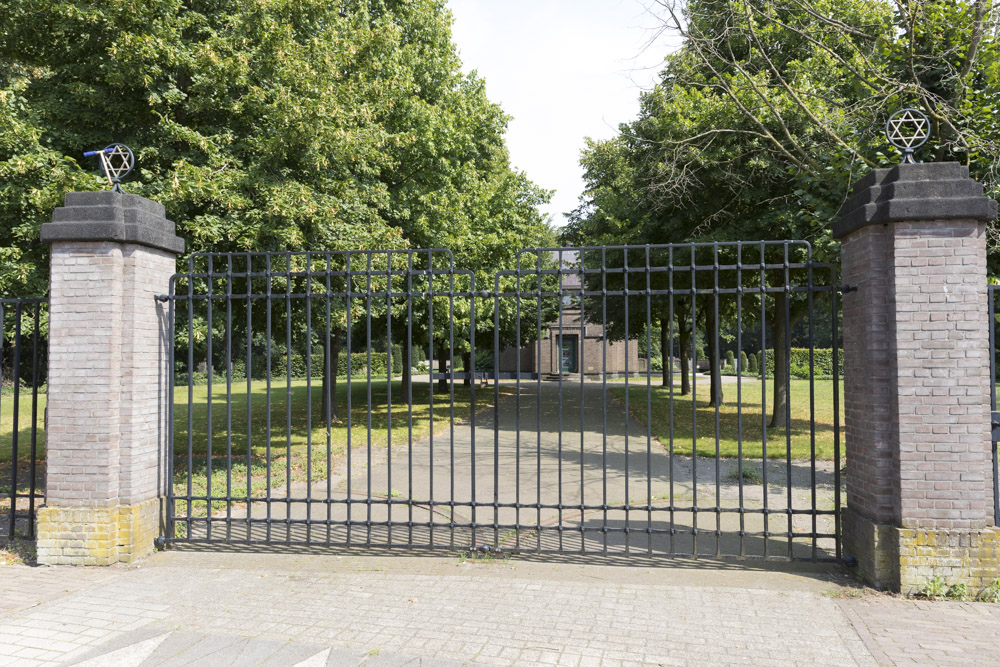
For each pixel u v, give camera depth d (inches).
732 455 406.6
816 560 191.2
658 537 229.8
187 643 141.6
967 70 280.2
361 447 449.1
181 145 333.7
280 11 340.2
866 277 178.1
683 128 417.7
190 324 248.2
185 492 303.9
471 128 543.8
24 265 281.0
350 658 134.2
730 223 455.5
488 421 621.6
